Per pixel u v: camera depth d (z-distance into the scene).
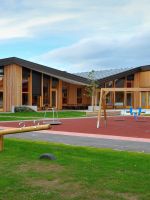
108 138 15.84
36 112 38.31
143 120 28.89
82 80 44.06
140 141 14.74
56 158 9.64
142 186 6.79
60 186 6.90
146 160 9.41
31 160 9.40
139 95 50.19
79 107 47.91
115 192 6.48
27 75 41.78
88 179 7.34
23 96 41.41
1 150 10.95
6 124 23.70
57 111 40.88
